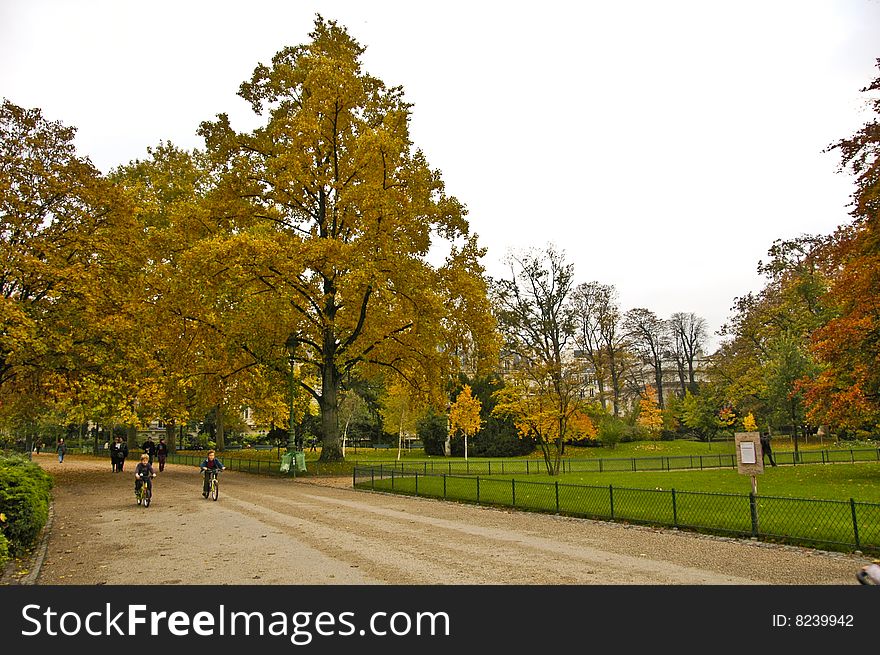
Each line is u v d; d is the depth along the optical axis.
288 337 28.61
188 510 16.09
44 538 12.16
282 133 27.34
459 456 53.09
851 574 8.36
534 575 8.41
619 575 8.38
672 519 12.95
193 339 25.92
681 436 65.50
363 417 68.75
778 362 38.44
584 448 52.34
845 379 23.81
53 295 22.75
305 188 28.73
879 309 20.52
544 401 28.23
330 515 14.86
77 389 24.47
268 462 33.50
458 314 26.30
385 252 23.81
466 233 29.05
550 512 14.96
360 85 27.30
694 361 78.56
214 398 29.38
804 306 44.53
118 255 24.12
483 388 52.94
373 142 23.67
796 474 25.03
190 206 26.19
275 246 22.45
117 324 23.12
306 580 8.25
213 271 23.81
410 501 18.05
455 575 8.43
